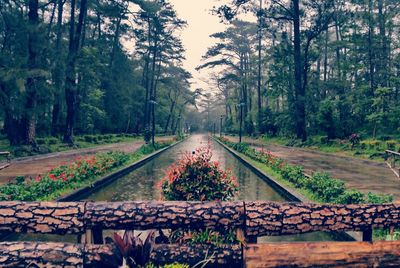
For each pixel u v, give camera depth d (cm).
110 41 4344
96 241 287
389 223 300
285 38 3228
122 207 282
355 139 2183
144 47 4816
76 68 2405
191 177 503
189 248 289
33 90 1814
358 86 3228
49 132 3081
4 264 269
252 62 5297
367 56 3228
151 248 272
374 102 2619
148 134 2912
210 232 344
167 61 5466
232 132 7062
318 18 3022
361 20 3084
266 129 4684
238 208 285
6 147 1834
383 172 1255
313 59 3281
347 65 3244
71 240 540
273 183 1066
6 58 1753
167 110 6800
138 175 1365
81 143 2845
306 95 3241
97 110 3722
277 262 271
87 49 2484
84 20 3155
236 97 6719
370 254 278
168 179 514
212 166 519
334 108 2931
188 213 283
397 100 2933
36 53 1867
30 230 278
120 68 4525
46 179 817
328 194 701
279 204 291
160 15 4503
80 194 884
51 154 1916
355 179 1066
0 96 1759
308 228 289
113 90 4412
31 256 270
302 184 896
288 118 3488
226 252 288
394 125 2594
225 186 512
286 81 3347
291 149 2694
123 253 262
